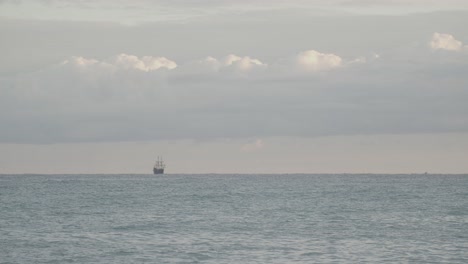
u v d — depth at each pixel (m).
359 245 55.16
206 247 54.31
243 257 49.28
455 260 47.62
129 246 54.78
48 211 91.06
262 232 65.00
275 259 48.38
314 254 50.50
